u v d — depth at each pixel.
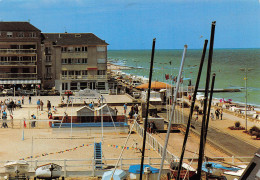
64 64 105.31
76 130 47.81
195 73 193.50
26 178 27.91
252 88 139.00
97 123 48.97
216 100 90.69
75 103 75.38
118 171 26.38
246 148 42.78
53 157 35.91
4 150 38.75
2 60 106.69
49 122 51.78
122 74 160.38
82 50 105.19
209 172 25.11
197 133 48.19
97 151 35.25
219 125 58.28
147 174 26.64
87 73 105.50
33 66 107.00
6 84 106.50
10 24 107.56
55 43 106.50
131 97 83.56
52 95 94.25
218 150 41.66
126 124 49.28
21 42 106.69
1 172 28.94
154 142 39.06
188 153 38.88
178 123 54.34
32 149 37.72
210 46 20.70
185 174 23.42
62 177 28.02
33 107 73.50
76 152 38.03
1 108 65.25
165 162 33.09
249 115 67.31
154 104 69.94
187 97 92.25
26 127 51.47
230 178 25.97
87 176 29.98
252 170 12.11
